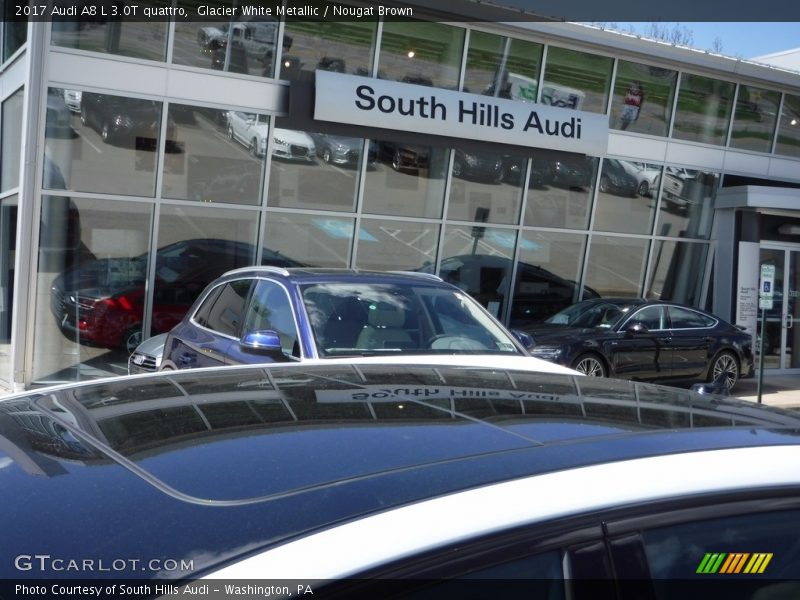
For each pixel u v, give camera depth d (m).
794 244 19.02
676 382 14.36
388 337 5.70
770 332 18.73
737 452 1.91
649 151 17.20
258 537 1.42
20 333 11.91
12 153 12.88
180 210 12.94
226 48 12.91
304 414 2.09
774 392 15.88
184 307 13.11
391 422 2.02
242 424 2.00
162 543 1.41
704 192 18.22
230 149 13.17
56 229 12.11
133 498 1.56
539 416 2.14
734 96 18.06
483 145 15.00
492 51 15.03
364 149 14.19
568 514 1.58
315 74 13.38
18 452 1.83
